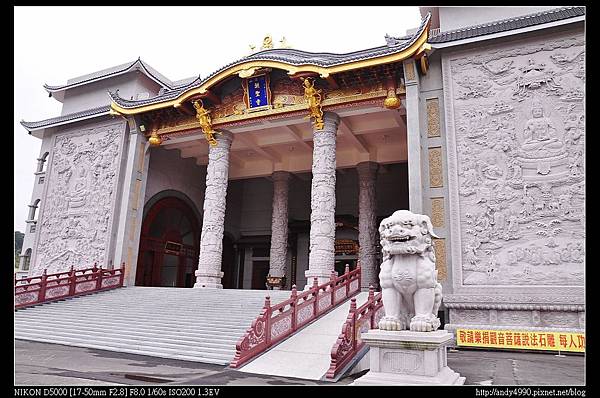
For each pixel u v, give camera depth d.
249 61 20.36
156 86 29.56
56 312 17.39
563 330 13.51
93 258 23.16
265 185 34.81
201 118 22.45
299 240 31.88
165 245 27.62
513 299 14.53
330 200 19.66
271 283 26.30
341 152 26.47
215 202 22.31
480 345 14.20
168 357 11.81
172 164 28.42
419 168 16.80
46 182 26.39
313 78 19.80
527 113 15.91
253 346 10.96
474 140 16.48
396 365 7.68
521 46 16.52
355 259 29.56
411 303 8.43
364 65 18.11
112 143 24.73
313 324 13.50
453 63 17.47
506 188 15.60
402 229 8.23
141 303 17.83
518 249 14.96
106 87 29.23
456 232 15.93
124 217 23.06
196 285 21.31
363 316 11.49
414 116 17.31
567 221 14.50
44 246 25.05
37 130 27.72
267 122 21.92
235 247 33.84
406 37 20.25
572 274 14.05
